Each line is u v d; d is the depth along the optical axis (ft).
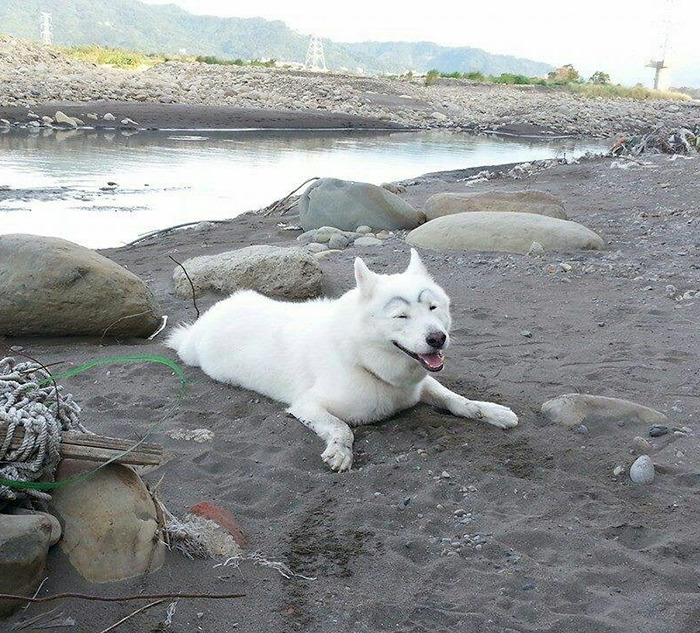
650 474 5.96
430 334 6.39
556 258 12.95
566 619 4.42
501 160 36.47
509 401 7.48
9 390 4.61
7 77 45.80
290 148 36.78
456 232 14.25
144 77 57.72
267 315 7.90
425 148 40.57
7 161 27.02
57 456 4.62
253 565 4.85
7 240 9.37
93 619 4.23
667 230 15.35
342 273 12.28
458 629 4.37
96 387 7.83
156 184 24.67
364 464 6.33
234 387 7.86
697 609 4.48
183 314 10.64
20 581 4.17
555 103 69.51
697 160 26.50
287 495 5.71
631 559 4.95
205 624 4.32
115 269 9.49
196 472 6.01
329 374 7.02
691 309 10.09
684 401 7.39
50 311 9.06
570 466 6.24
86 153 30.53
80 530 4.52
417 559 5.03
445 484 5.91
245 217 19.42
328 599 4.58
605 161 29.58
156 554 4.67
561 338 9.24
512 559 4.99
